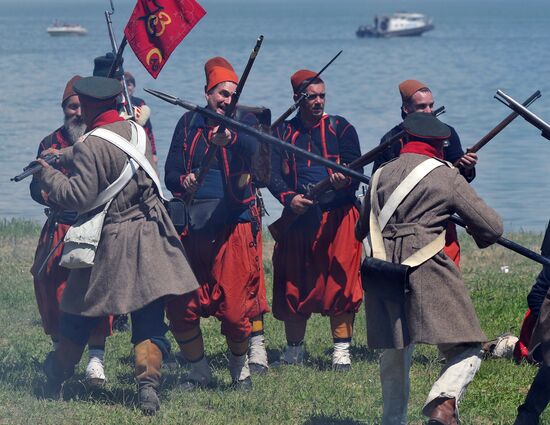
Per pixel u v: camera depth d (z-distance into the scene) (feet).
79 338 49.78
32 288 75.00
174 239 48.39
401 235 42.52
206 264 52.60
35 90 367.04
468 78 462.60
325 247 57.06
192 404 50.08
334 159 57.06
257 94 348.59
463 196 42.68
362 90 380.17
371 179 44.01
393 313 42.52
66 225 54.39
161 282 47.26
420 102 56.70
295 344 58.70
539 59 648.38
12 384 51.88
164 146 199.21
